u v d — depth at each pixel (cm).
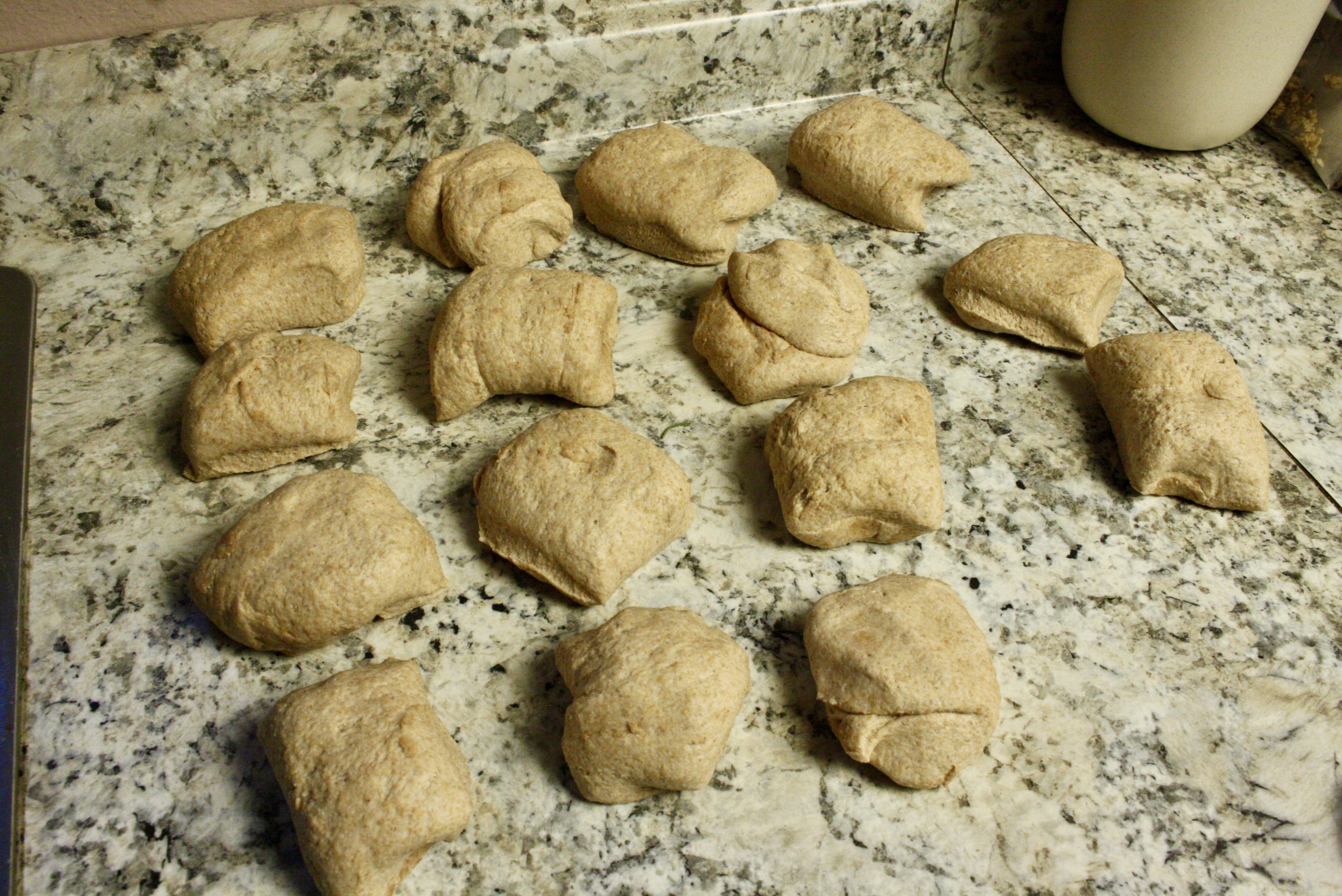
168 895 36
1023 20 67
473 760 39
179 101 53
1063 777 39
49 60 50
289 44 53
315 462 46
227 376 44
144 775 38
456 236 52
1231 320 54
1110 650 42
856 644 39
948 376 51
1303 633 43
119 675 40
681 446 48
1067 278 51
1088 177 62
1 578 42
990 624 43
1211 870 37
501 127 60
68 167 53
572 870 36
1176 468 46
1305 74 63
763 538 45
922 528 43
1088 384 52
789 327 48
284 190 58
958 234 58
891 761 38
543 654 41
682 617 40
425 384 50
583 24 58
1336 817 39
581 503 42
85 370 49
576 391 47
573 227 57
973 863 37
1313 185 63
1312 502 47
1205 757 40
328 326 52
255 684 40
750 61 63
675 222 53
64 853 36
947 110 67
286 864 36
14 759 37
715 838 37
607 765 37
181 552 43
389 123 57
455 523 45
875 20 64
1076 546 45
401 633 42
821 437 44
